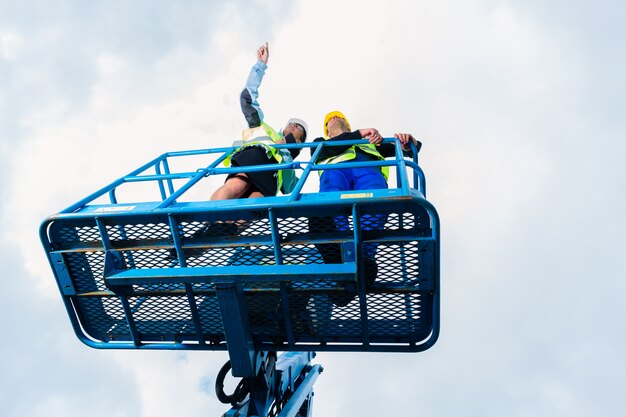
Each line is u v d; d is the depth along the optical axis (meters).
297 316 2.71
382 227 2.50
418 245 2.38
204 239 2.51
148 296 2.71
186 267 2.49
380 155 3.77
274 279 2.36
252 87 4.12
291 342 2.78
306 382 4.38
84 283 2.75
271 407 3.44
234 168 3.09
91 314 2.88
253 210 2.40
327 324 2.73
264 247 2.50
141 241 2.56
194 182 2.89
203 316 2.76
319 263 2.48
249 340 2.70
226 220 2.46
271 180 3.52
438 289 2.44
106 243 2.54
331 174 3.66
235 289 2.46
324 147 3.79
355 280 2.30
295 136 4.36
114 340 2.93
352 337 2.77
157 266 2.65
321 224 2.45
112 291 2.67
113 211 2.52
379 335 2.73
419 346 2.69
